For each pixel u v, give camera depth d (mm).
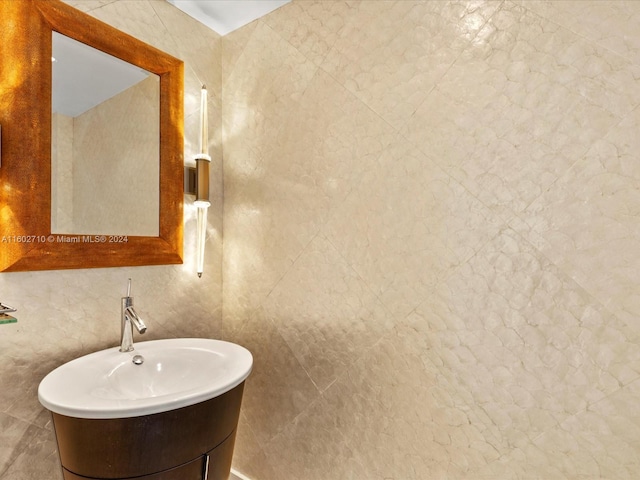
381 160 1132
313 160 1282
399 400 1101
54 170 1019
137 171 1226
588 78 843
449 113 1017
